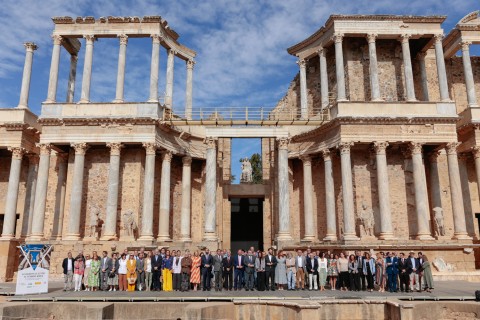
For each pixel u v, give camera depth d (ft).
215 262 67.51
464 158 110.42
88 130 98.94
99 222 97.91
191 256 71.00
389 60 111.86
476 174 103.65
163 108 105.29
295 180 115.24
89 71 104.32
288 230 98.94
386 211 93.71
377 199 98.99
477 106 105.29
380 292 64.39
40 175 97.71
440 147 101.71
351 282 66.85
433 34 106.01
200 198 115.96
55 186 109.29
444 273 85.30
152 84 103.19
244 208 130.82
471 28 110.42
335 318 52.34
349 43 112.06
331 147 101.24
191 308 49.44
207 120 103.19
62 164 107.04
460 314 53.88
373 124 98.17
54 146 102.58
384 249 87.76
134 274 68.13
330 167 102.27
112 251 90.22
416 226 98.12
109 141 98.07
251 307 54.08
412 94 102.12
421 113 100.17
